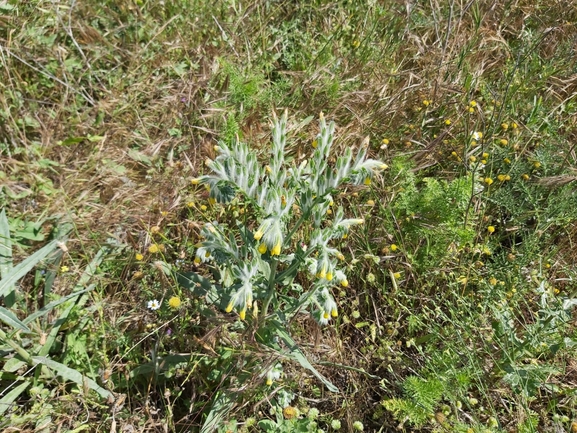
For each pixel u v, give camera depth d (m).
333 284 0.58
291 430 0.62
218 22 1.06
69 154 0.93
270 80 1.04
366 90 1.00
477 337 0.72
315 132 0.93
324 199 0.55
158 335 0.68
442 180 0.87
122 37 1.12
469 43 1.05
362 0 1.18
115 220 0.82
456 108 0.97
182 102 0.96
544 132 0.95
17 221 0.81
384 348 0.72
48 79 1.02
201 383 0.67
